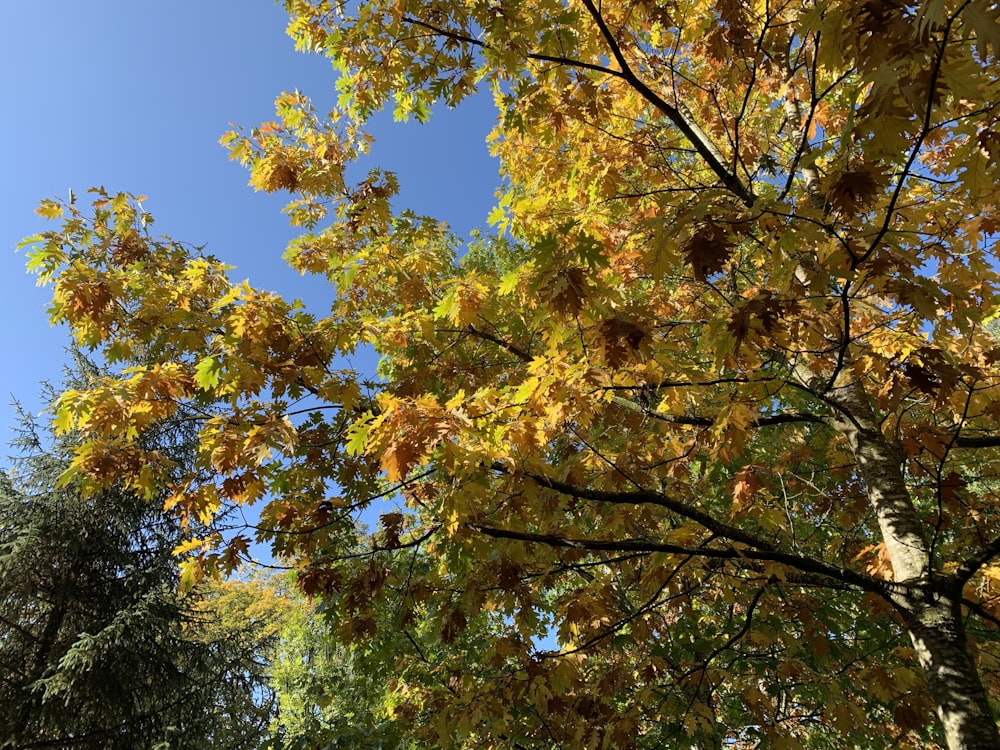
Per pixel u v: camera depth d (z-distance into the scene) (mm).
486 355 4625
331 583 3613
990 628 3982
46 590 10273
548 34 3432
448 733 3254
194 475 3328
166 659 10742
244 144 4375
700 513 3254
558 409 2836
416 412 2611
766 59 3494
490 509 3732
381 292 4434
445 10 3559
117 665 9789
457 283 3574
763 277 3965
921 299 1775
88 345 3512
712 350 2887
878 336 2951
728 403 3209
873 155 1458
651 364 2857
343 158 4508
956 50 1244
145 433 10328
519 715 3781
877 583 2887
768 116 4797
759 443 5117
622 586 4637
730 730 4391
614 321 2084
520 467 3092
